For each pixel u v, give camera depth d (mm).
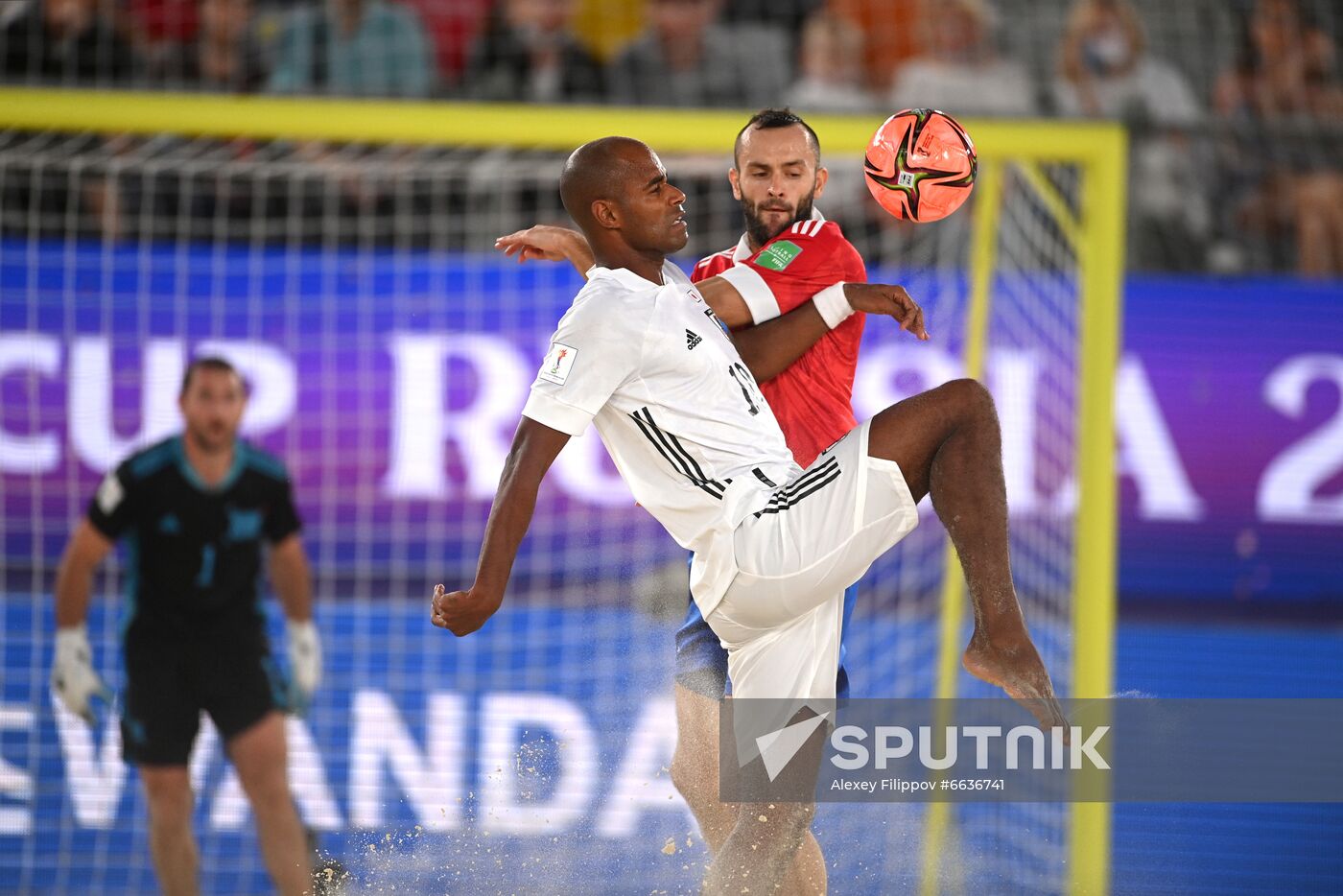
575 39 30094
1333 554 24656
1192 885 20594
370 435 23391
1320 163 29469
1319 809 21891
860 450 11445
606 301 11648
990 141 19250
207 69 28516
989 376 22891
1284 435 24906
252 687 20469
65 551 22609
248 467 20672
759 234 13688
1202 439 24766
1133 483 24547
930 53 30594
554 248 13852
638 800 19734
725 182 24781
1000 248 22828
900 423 11469
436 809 21703
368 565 23094
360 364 23562
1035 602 22781
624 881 16000
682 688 13914
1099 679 19109
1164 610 24266
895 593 23094
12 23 27781
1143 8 30828
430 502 23312
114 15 28141
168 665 20156
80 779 21344
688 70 30375
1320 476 24844
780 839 12273
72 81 27922
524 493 11422
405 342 23641
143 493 20250
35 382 23016
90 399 23062
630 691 22719
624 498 23281
